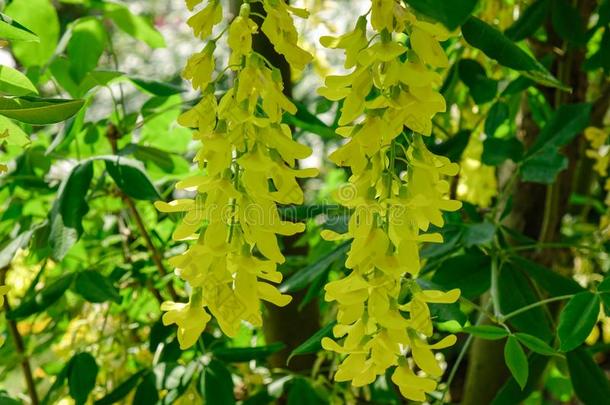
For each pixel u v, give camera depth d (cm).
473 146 83
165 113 75
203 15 47
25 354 74
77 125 61
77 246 77
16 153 77
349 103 47
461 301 61
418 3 44
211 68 47
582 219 100
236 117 46
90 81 68
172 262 47
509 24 75
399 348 48
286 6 46
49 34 75
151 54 189
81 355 68
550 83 53
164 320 48
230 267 47
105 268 79
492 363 73
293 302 76
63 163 78
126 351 75
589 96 88
